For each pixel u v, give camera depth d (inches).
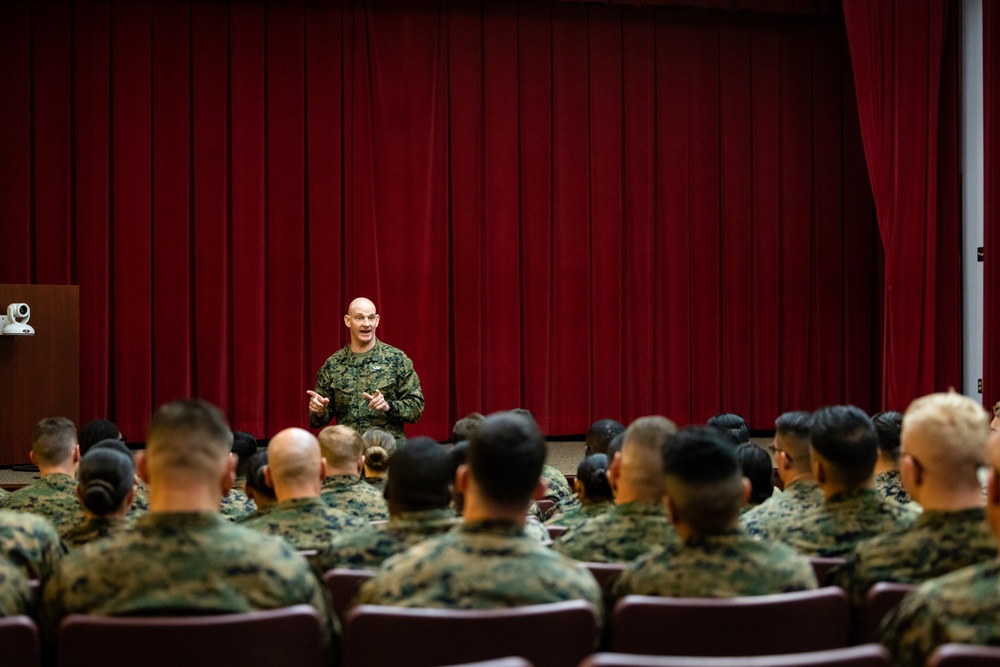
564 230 312.3
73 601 69.9
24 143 279.6
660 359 322.0
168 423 72.4
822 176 326.6
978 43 283.6
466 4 304.7
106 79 283.7
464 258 306.3
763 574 73.8
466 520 73.2
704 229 321.4
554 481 154.5
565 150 311.1
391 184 299.9
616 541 90.2
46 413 245.4
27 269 280.4
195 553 70.4
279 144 294.4
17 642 63.9
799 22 324.2
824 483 93.4
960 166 291.7
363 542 87.5
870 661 54.6
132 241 286.8
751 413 327.0
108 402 288.5
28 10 280.1
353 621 65.5
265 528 98.7
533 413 312.7
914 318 287.4
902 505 105.0
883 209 286.7
